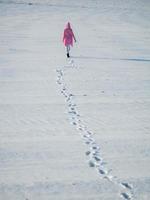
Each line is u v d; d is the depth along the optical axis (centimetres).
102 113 2364
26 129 2073
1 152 1767
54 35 6203
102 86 3034
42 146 1841
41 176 1541
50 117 2280
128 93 2841
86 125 2147
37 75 3391
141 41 5856
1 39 5609
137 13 10025
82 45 5281
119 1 12381
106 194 1408
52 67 3750
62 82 3150
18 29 6744
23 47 4972
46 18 8450
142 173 1577
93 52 4728
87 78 3300
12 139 1928
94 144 1873
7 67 3716
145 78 3347
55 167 1619
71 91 2872
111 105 2534
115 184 1482
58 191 1424
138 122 2209
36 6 10300
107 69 3691
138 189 1448
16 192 1417
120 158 1716
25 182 1492
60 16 8881
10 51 4653
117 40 5872
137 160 1697
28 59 4159
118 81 3209
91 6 10969
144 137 1973
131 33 6744
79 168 1616
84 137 1964
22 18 8244
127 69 3712
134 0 12769
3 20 7856
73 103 2572
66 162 1669
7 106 2483
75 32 6681
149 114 2364
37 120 2222
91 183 1488
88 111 2402
